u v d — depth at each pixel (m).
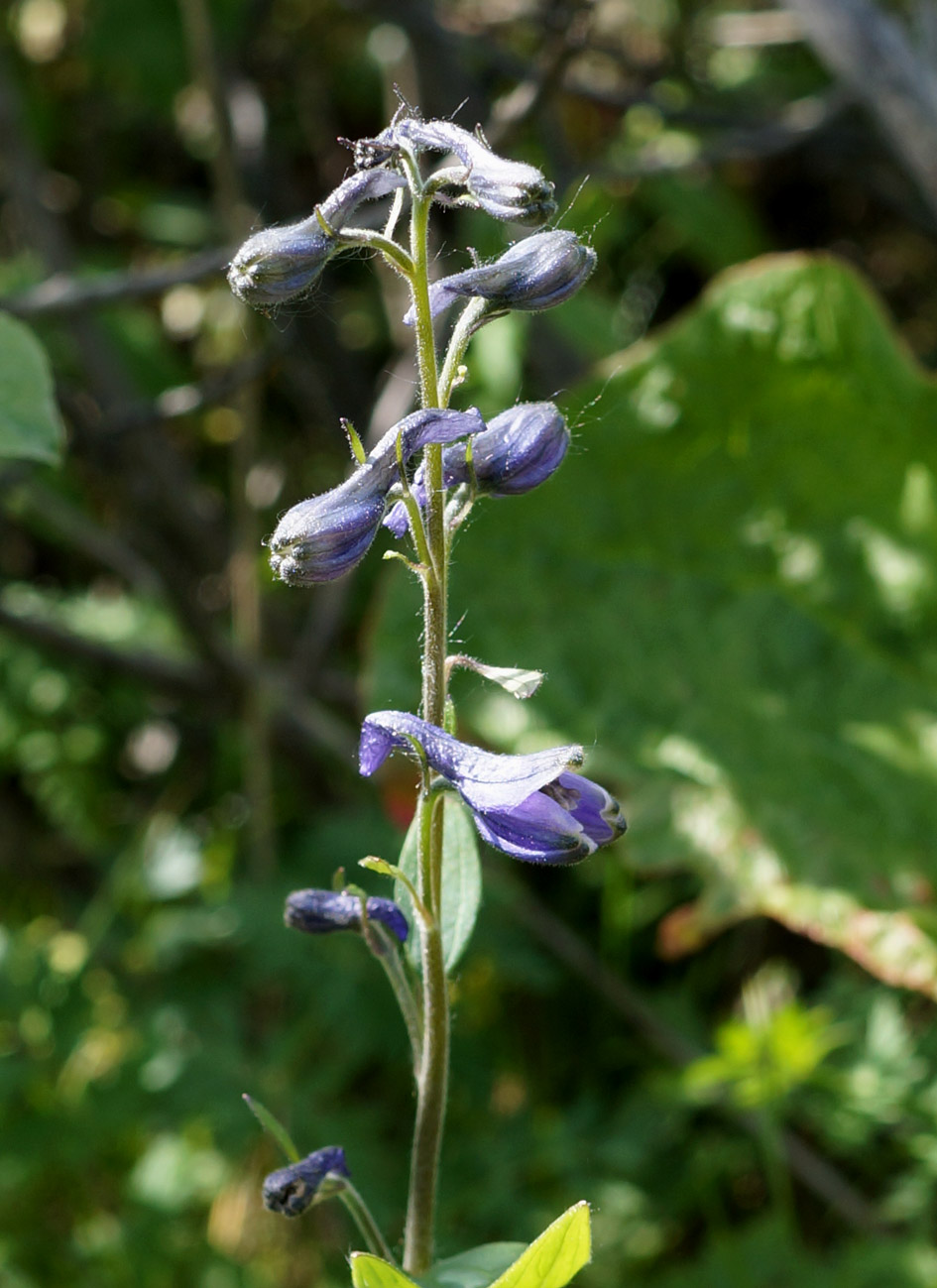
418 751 0.39
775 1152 0.57
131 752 0.88
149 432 0.76
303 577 0.39
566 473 0.65
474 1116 0.67
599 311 0.76
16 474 0.66
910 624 0.64
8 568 0.94
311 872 0.69
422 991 0.41
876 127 0.80
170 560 0.71
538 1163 0.62
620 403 0.65
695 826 0.61
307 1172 0.41
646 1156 0.64
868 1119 0.60
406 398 0.74
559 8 0.61
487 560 0.65
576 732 0.63
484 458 0.40
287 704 0.76
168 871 0.72
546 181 0.38
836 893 0.59
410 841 0.42
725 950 0.75
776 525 0.66
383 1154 0.63
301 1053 0.71
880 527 0.65
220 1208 0.67
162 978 0.71
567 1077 0.70
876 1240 0.59
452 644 0.64
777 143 0.76
